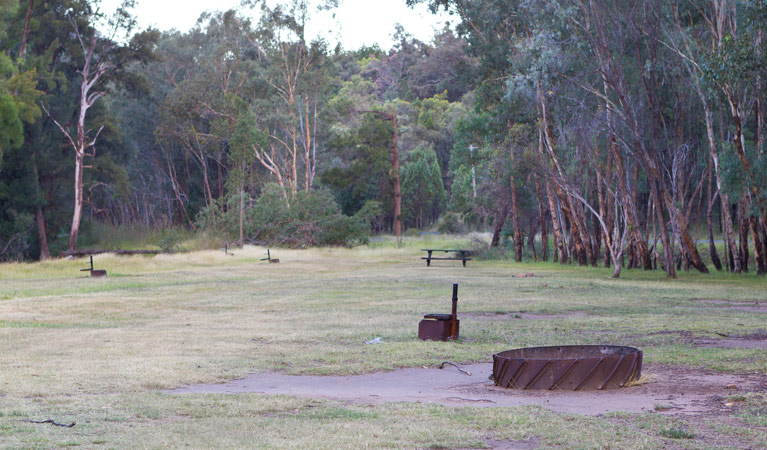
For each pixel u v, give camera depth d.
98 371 9.61
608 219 46.12
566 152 42.56
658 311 18.89
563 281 31.81
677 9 37.38
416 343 12.62
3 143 51.38
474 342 12.80
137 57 71.50
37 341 13.01
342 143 88.31
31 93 52.44
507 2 44.84
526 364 8.42
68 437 5.92
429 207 100.25
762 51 31.28
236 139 62.31
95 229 74.69
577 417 6.55
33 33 66.25
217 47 82.00
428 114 118.12
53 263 39.84
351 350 11.85
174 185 92.06
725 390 7.90
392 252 60.28
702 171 45.91
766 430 5.98
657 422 6.32
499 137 49.28
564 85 39.72
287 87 80.81
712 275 38.41
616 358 8.30
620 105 38.50
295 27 78.06
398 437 5.87
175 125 82.81
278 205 63.50
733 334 13.64
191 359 10.84
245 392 8.30
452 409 7.02
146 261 42.22
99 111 72.00
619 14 35.97
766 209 35.09
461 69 51.25
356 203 93.56
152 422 6.56
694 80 36.41
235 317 17.50
